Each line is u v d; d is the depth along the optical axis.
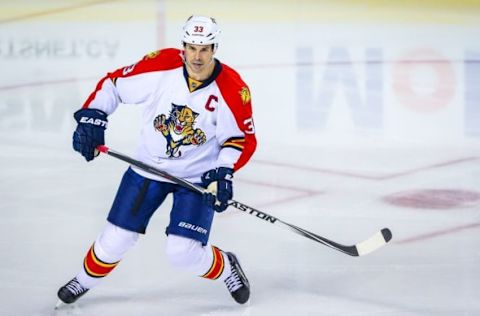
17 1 26.19
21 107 18.50
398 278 11.41
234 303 10.58
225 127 9.75
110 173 15.32
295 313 10.29
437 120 18.80
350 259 12.06
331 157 16.52
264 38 23.98
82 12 25.30
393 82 20.97
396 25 26.03
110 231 9.94
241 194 14.49
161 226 13.13
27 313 10.09
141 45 22.56
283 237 12.80
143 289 10.95
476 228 13.18
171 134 9.76
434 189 14.88
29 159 15.88
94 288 10.94
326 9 27.58
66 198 14.04
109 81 9.86
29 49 22.00
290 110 19.11
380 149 17.06
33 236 12.48
